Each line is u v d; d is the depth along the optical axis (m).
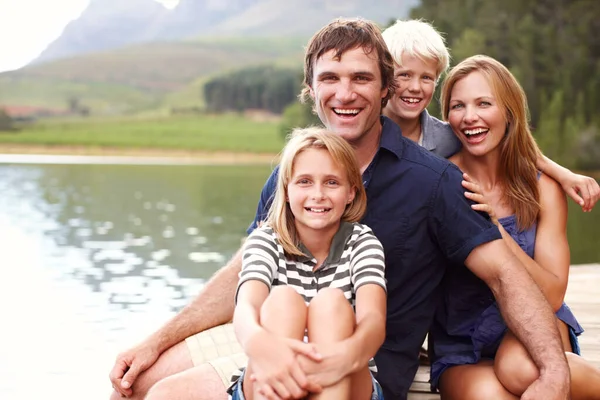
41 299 6.04
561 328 2.47
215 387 2.17
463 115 2.57
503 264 2.16
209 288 2.57
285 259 2.08
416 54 3.07
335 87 2.25
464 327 2.39
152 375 2.43
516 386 2.10
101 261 8.15
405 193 2.24
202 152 62.59
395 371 2.27
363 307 1.90
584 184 2.54
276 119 76.75
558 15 32.75
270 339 1.76
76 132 69.00
